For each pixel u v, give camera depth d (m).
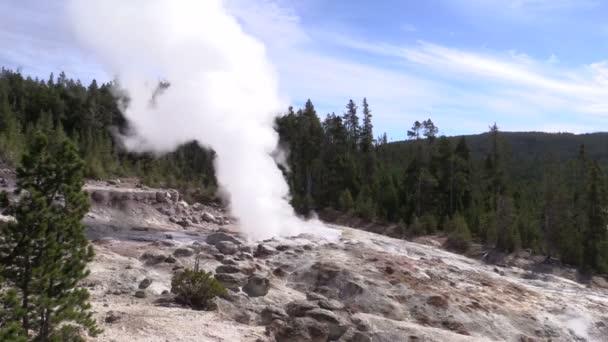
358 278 24.58
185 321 16.45
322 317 16.69
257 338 15.58
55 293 12.20
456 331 20.98
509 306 24.78
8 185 46.31
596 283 43.66
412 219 60.12
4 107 69.56
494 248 50.12
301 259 28.88
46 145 12.29
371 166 75.44
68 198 12.36
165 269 24.30
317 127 81.75
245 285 21.23
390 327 17.94
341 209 66.00
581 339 22.86
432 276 27.88
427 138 87.69
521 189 69.31
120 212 46.16
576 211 55.84
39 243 11.80
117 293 19.98
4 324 10.70
